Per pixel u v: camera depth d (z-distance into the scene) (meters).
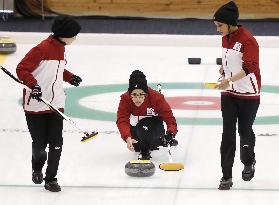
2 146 19.72
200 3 48.16
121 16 48.69
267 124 22.81
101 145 19.91
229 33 15.16
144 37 42.44
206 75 32.78
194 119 23.41
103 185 16.02
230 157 15.60
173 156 18.64
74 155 18.75
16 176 16.72
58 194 15.30
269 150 19.38
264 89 29.31
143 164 16.75
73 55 38.03
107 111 24.78
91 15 48.66
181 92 28.41
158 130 18.00
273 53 39.41
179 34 43.53
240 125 15.62
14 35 41.94
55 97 14.91
